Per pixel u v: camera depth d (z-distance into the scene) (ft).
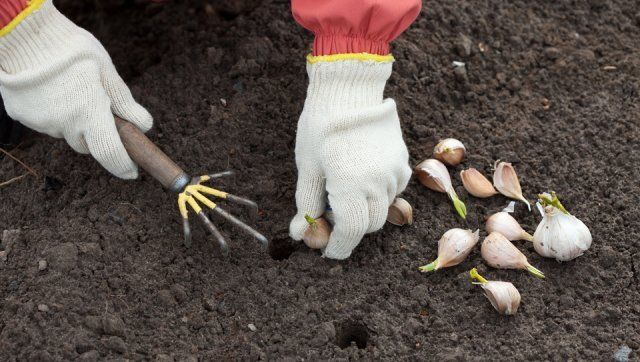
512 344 5.28
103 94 5.29
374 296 5.39
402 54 5.95
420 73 5.93
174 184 5.27
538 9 6.17
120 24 6.18
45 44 5.26
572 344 5.27
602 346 5.26
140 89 5.85
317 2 5.22
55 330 5.24
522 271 5.43
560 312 5.35
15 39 5.22
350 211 5.24
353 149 5.24
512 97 5.92
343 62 5.24
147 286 5.37
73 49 5.26
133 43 6.09
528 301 5.37
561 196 5.62
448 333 5.31
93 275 5.38
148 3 6.21
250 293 5.39
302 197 5.35
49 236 5.47
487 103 5.89
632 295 5.37
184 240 5.48
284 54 5.95
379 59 5.26
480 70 5.98
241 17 6.07
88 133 5.25
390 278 5.43
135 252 5.45
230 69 5.92
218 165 5.65
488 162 5.71
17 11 5.20
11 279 5.38
